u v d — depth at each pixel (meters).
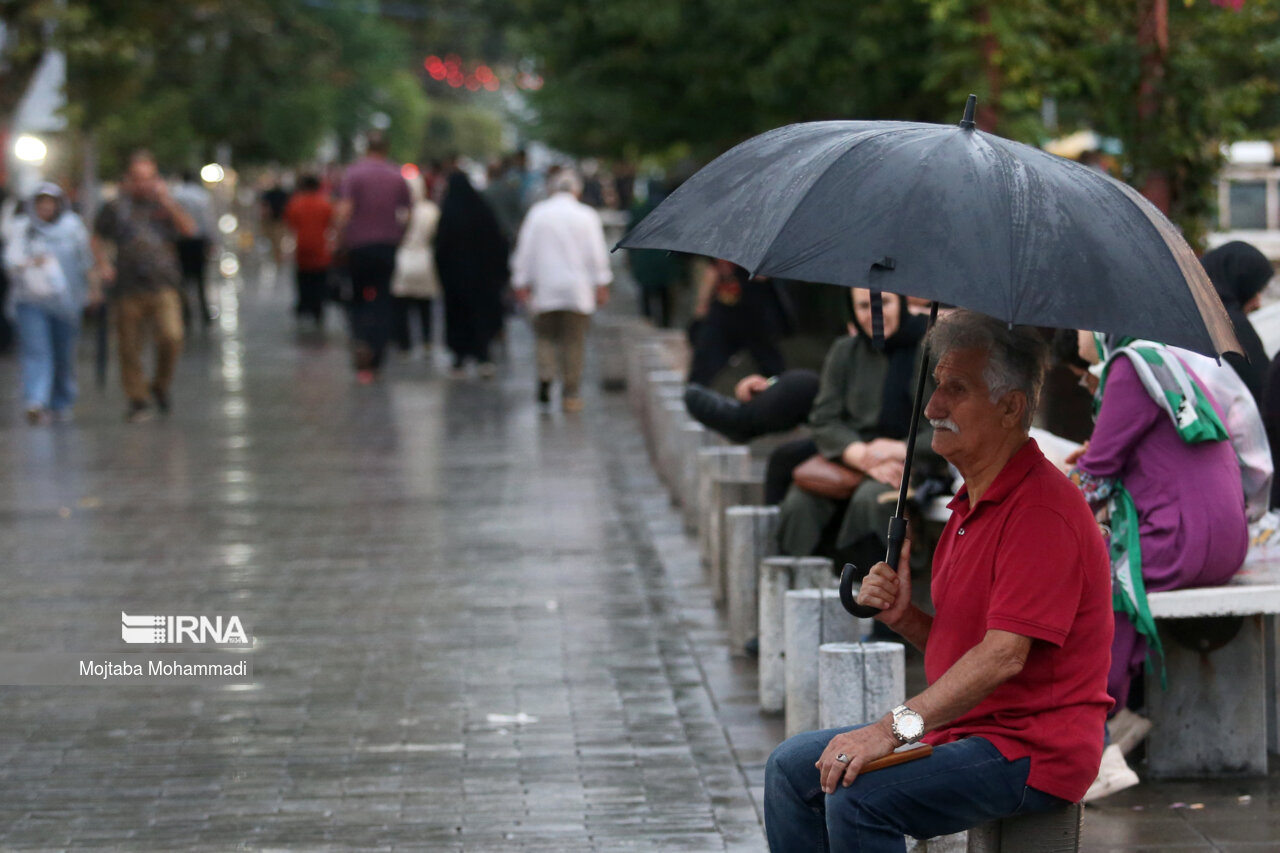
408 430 34.50
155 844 12.20
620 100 48.31
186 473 29.41
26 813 12.88
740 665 17.06
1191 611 12.72
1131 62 19.72
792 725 14.10
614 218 86.50
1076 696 8.77
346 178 43.44
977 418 8.76
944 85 32.00
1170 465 12.85
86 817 12.77
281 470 29.62
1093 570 8.73
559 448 31.88
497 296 44.31
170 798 13.20
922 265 7.59
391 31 153.50
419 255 49.22
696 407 20.25
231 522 24.92
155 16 62.00
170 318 36.72
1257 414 13.45
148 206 36.59
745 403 20.03
